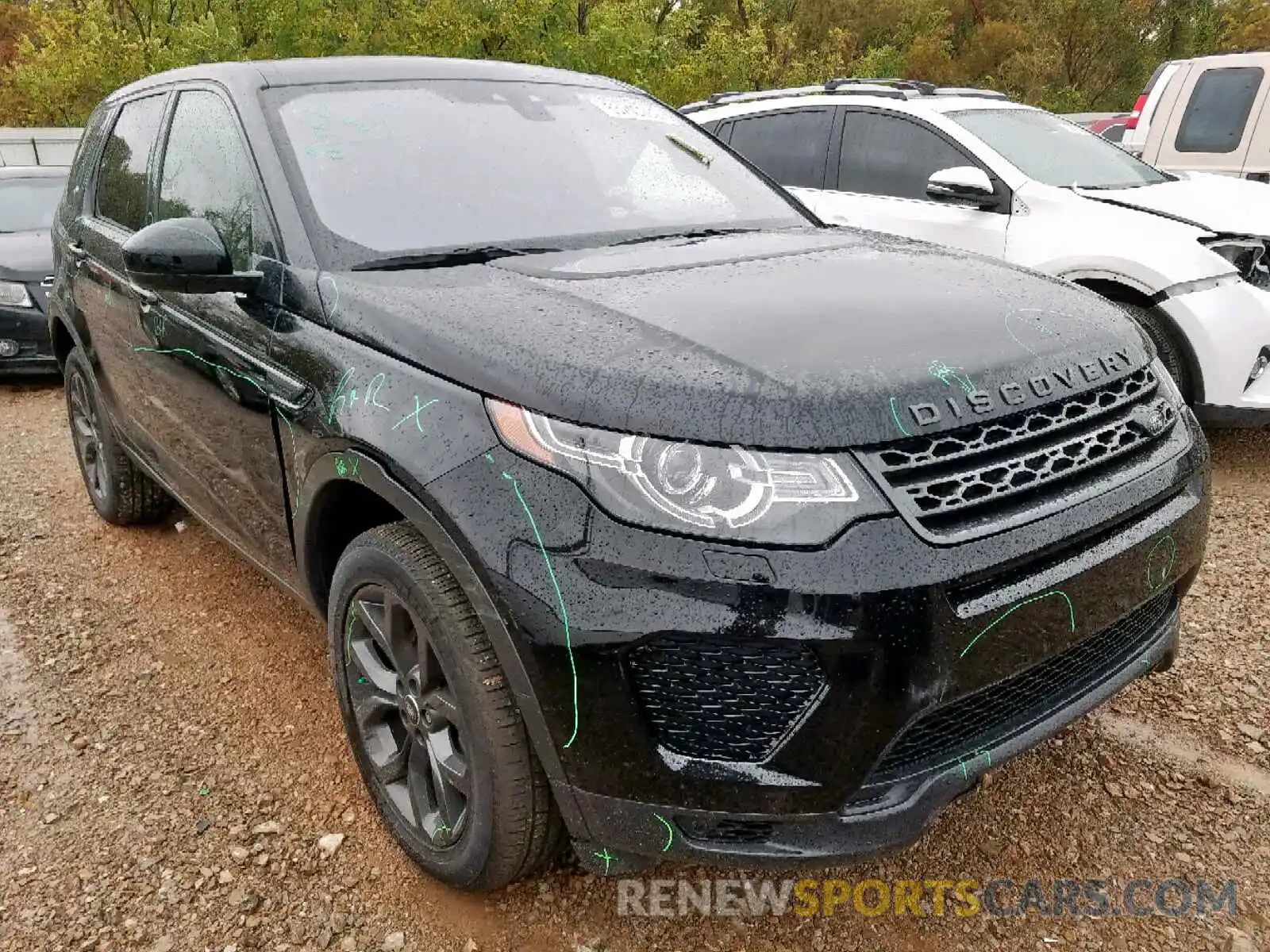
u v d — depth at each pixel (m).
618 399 1.81
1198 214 4.80
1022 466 1.92
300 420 2.35
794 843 1.80
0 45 24.09
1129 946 2.13
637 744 1.77
